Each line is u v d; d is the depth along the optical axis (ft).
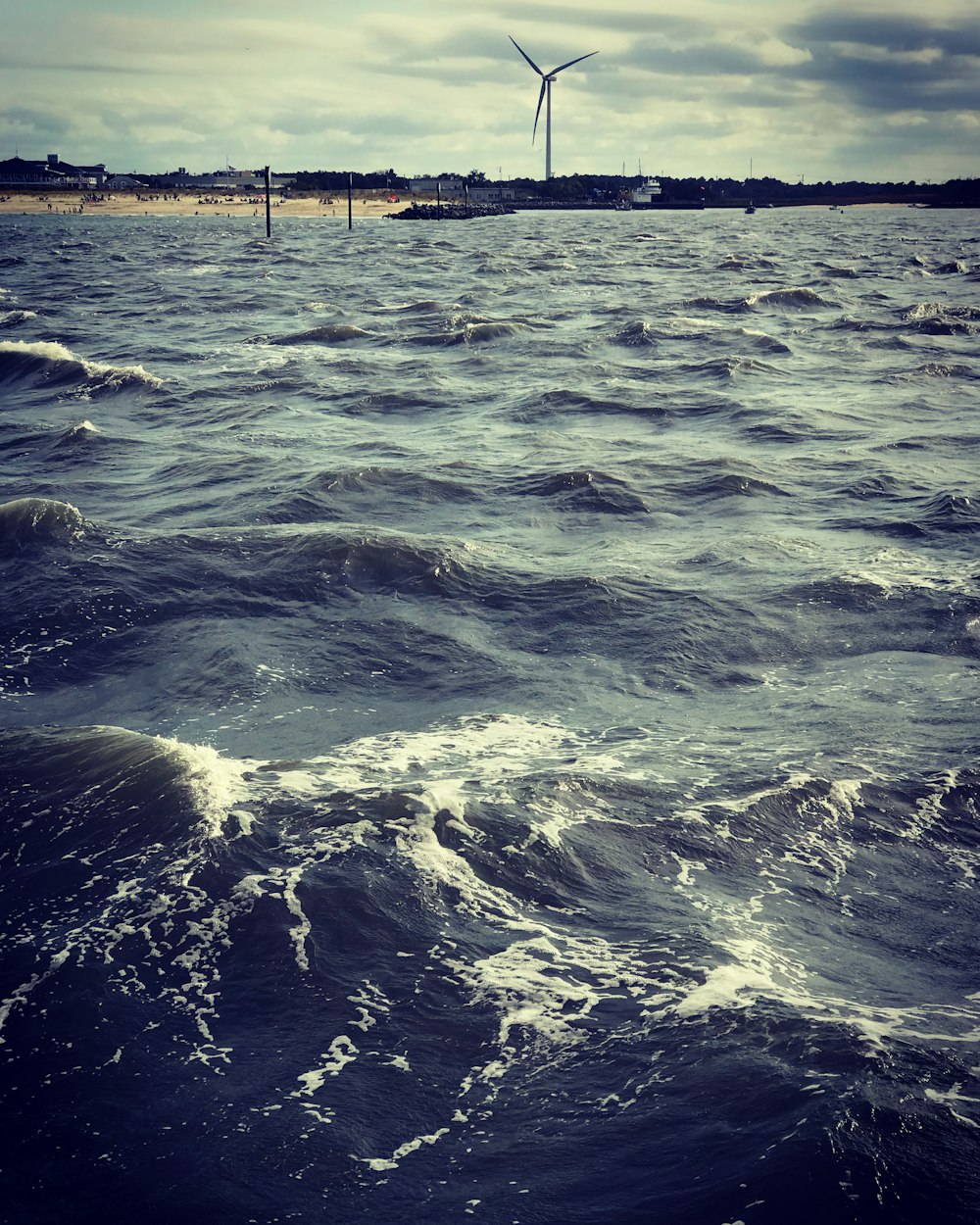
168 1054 33.22
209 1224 27.73
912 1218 27.20
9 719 55.98
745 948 38.14
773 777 49.08
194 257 412.77
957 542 81.56
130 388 141.08
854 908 40.93
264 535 81.25
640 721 55.52
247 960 37.06
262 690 59.16
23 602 70.28
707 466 102.53
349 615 69.05
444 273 342.44
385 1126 30.66
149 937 38.06
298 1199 28.40
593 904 40.52
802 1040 33.01
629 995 35.55
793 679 60.34
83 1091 31.83
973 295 262.88
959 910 41.09
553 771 49.44
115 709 57.36
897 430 119.03
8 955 37.24
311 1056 33.14
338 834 43.55
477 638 66.03
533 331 199.52
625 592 71.82
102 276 324.39
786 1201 27.55
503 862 42.34
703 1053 32.73
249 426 121.60
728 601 70.28
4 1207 28.17
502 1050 33.32
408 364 164.55
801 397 138.51
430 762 50.70
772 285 293.84
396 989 35.88
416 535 80.94
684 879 42.19
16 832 43.83
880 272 336.90
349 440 115.44
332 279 320.50
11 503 83.92
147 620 68.13
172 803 45.11
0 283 299.38
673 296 268.21
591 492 94.12
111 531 82.07
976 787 48.60
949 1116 30.01
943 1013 34.99
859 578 73.00
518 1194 28.37
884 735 53.36
